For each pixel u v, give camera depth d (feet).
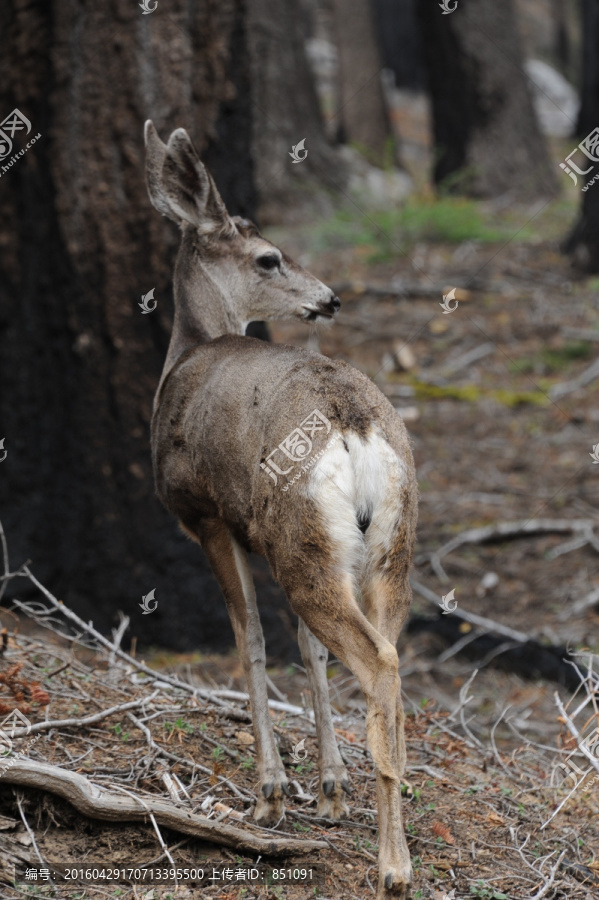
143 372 38.04
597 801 26.07
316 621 19.24
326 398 20.18
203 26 37.45
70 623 38.73
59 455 39.65
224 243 27.27
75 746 23.61
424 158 127.85
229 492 21.95
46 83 38.47
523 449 55.62
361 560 19.49
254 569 37.83
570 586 44.52
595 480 52.49
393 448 20.17
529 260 76.38
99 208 37.81
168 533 38.11
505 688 38.01
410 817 23.84
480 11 92.99
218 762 24.21
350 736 26.96
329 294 27.45
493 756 28.25
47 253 39.19
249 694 22.72
